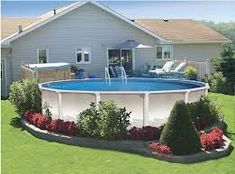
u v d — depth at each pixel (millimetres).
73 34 32500
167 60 36531
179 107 13930
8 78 30734
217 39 38531
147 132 14922
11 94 19344
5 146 15086
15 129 17578
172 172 12570
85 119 15305
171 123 13930
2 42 29844
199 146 14016
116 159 13594
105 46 33531
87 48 33062
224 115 20078
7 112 20859
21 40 31000
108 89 21094
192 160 13562
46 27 31641
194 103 16578
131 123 16109
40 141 15773
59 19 31938
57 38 32062
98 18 33062
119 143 14672
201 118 16594
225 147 14602
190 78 30984
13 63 30891
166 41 35062
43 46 31719
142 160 13531
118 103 16078
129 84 23453
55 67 28047
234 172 12781
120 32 33844
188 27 41469
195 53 38188
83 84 23234
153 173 12453
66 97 16766
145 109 16047
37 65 28156
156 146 13977
